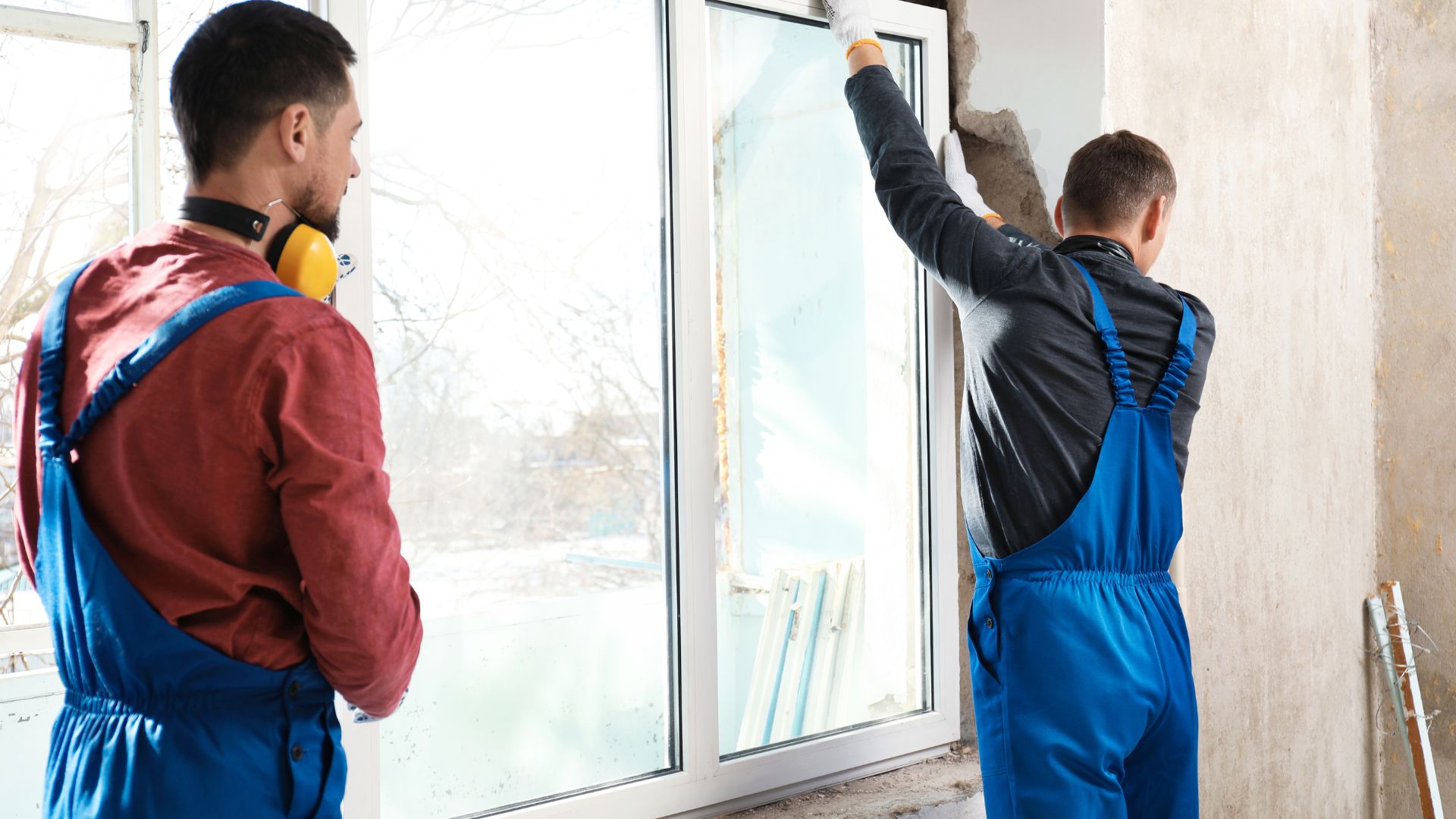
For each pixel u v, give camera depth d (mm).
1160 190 1594
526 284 1562
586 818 1579
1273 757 2471
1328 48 2660
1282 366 2502
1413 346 2768
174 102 912
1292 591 2533
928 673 2055
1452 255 2674
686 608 1695
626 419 1673
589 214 1628
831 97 1939
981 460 1497
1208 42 2268
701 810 1717
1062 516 1436
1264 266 2445
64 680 910
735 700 1815
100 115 1873
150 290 877
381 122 1415
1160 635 1455
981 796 1849
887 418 2014
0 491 1930
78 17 1767
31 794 1904
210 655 849
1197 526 2242
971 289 1473
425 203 1459
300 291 952
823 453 1926
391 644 898
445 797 1482
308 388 874
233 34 897
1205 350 1587
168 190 2094
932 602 2043
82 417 851
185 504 850
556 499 1595
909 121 1617
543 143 1579
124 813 828
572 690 1608
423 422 1464
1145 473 1478
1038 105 1995
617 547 1663
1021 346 1430
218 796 843
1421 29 2719
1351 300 2752
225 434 849
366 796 1361
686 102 1688
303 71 911
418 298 1453
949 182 1953
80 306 907
